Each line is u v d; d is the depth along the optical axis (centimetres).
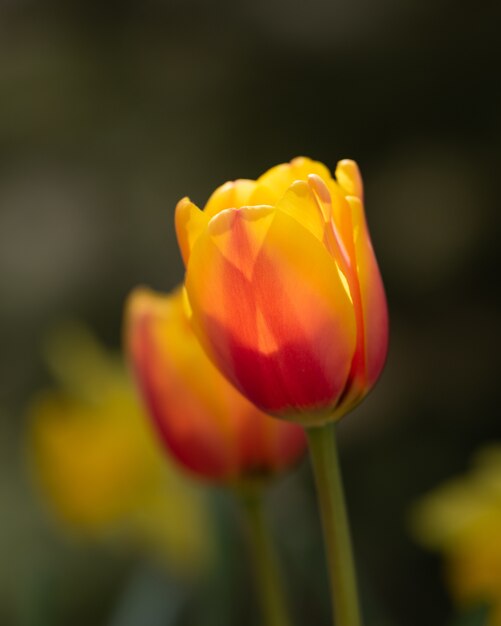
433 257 153
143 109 189
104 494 76
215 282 44
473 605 56
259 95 174
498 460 65
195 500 78
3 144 200
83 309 183
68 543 123
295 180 45
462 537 65
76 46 200
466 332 150
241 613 81
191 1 186
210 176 176
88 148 193
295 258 43
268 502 98
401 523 133
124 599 75
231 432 52
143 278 182
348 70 164
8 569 144
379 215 157
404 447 142
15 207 195
